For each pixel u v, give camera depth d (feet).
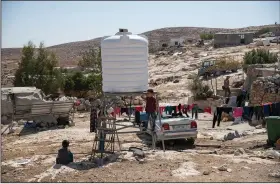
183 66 182.91
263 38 257.75
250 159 39.22
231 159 39.19
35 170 36.99
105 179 32.71
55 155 44.06
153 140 46.65
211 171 34.42
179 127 48.55
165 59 227.20
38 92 79.25
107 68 40.29
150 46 353.10
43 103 66.64
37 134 61.52
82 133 60.80
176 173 34.01
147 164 37.73
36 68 132.36
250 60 134.31
